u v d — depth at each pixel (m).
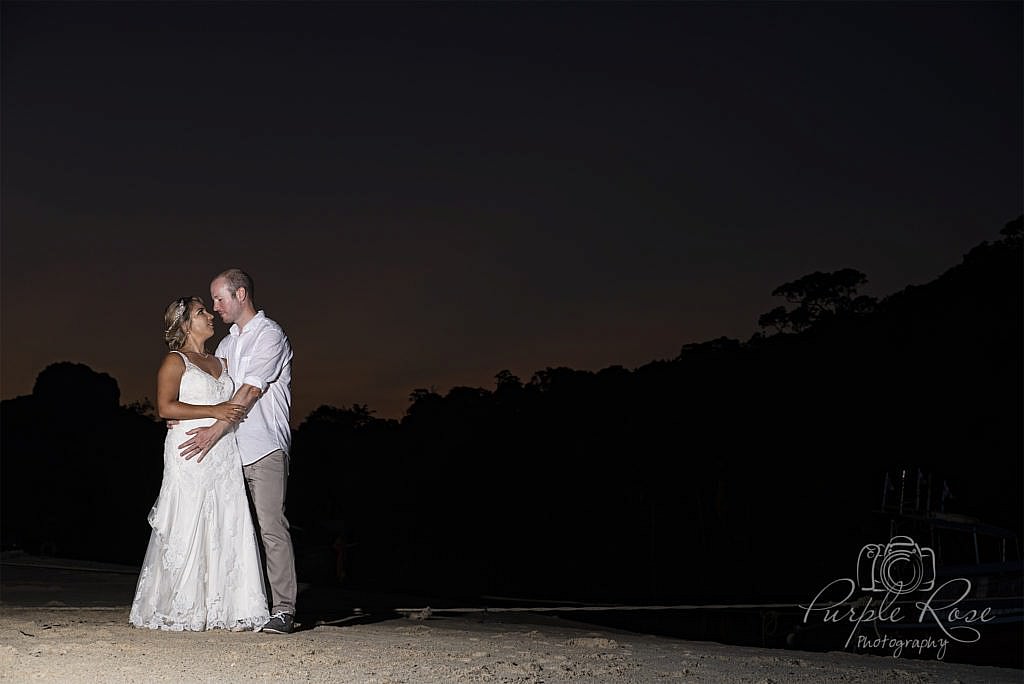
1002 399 59.41
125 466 83.12
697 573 66.12
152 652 5.20
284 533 6.52
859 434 64.38
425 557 83.12
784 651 6.96
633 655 6.05
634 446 74.00
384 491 87.50
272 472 6.53
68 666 4.73
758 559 63.69
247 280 6.74
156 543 6.28
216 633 6.10
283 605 6.46
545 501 78.25
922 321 68.75
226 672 4.73
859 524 59.59
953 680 5.46
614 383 77.62
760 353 75.88
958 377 62.84
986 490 55.25
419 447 89.00
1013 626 17.81
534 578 74.56
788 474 65.69
